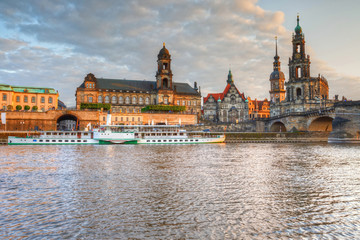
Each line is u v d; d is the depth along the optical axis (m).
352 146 86.50
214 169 39.75
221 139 102.56
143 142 92.19
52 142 87.56
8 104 123.25
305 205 23.11
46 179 32.44
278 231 18.02
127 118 122.00
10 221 19.41
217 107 192.62
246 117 192.75
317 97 148.12
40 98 130.75
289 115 122.25
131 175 34.81
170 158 52.00
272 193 26.66
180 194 26.05
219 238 16.97
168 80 159.38
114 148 73.69
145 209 21.81
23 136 91.00
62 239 16.73
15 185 29.47
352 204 23.45
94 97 147.62
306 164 45.34
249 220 19.77
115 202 23.55
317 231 18.08
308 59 152.38
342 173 37.19
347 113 101.12
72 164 43.78
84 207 22.27
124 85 160.12
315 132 116.44
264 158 53.19
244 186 29.33
